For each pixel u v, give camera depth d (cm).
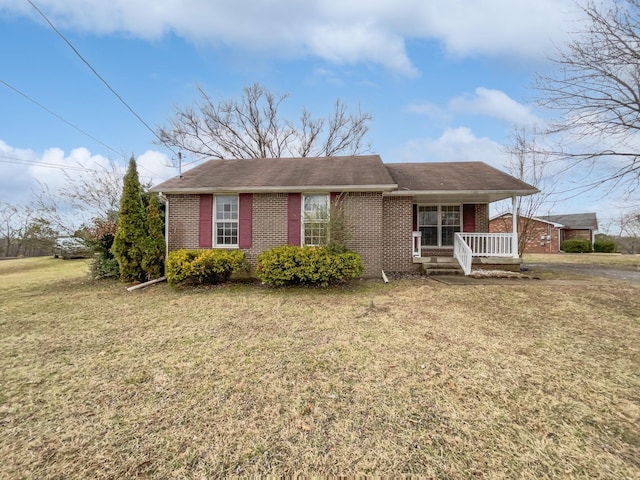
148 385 323
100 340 458
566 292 729
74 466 213
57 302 699
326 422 259
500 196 1062
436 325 509
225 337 465
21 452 226
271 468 211
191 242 976
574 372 347
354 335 466
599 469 208
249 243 960
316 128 2275
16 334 486
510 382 325
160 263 952
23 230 2128
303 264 802
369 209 937
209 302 686
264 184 926
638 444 233
